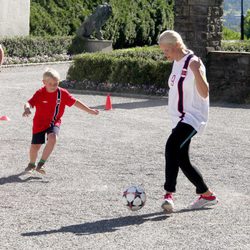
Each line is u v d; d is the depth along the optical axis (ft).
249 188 31.96
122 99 68.18
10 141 41.60
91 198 29.43
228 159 38.42
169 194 27.40
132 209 27.30
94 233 24.68
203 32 74.33
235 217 27.14
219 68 69.10
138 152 39.60
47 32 126.21
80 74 76.13
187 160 27.61
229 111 60.44
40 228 25.11
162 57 84.53
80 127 47.98
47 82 32.83
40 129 33.47
